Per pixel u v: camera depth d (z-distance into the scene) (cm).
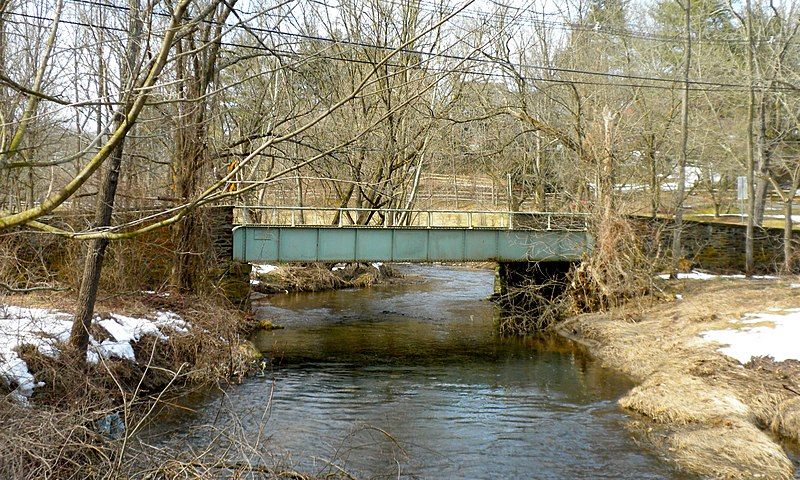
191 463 821
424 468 1152
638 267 2633
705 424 1353
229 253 2428
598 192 2667
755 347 1739
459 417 1464
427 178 4781
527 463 1187
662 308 2444
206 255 2267
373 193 3438
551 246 2755
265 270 3806
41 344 1298
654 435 1331
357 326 2630
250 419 1381
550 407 1543
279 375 1825
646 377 1758
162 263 2242
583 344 2295
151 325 1764
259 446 1063
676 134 3678
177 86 1333
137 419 1259
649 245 2911
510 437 1329
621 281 2588
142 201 2116
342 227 2542
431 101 3509
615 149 2888
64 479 784
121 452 806
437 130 3506
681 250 3303
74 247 1922
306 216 3884
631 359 1944
